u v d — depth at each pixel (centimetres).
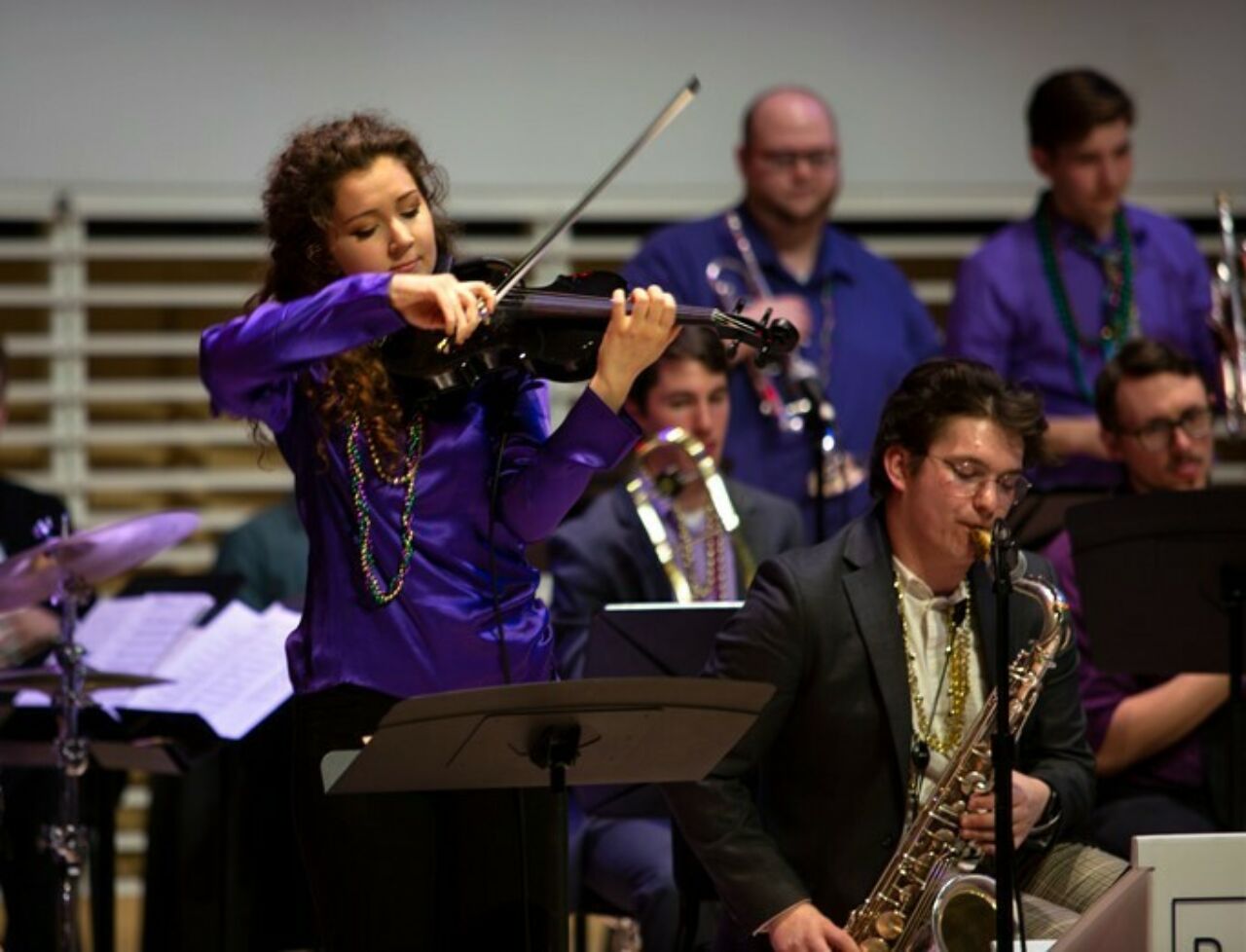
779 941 1221
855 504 2050
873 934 1263
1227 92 2700
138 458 2734
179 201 2602
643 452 1755
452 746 1026
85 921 2431
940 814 1265
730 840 1241
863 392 2170
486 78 2630
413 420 1101
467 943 1093
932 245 2727
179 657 1752
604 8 2642
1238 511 1438
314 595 1109
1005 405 1250
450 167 2625
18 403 2706
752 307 2156
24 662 1803
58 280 2678
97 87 2594
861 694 1251
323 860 1092
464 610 1091
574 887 1684
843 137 2677
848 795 1254
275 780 1806
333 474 1098
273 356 1042
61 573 1582
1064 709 1311
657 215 2659
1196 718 1609
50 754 1739
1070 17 2689
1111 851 1597
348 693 1089
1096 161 2103
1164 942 1031
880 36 2675
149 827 1920
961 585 1295
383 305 1016
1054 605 1262
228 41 2602
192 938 1842
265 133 2609
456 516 1099
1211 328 1952
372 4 2612
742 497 1781
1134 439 1730
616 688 1034
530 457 1115
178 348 2716
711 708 1068
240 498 2747
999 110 2689
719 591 1745
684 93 1115
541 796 1109
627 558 1723
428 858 1098
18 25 2583
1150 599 1481
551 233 1107
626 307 1089
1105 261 2133
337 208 1097
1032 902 1248
